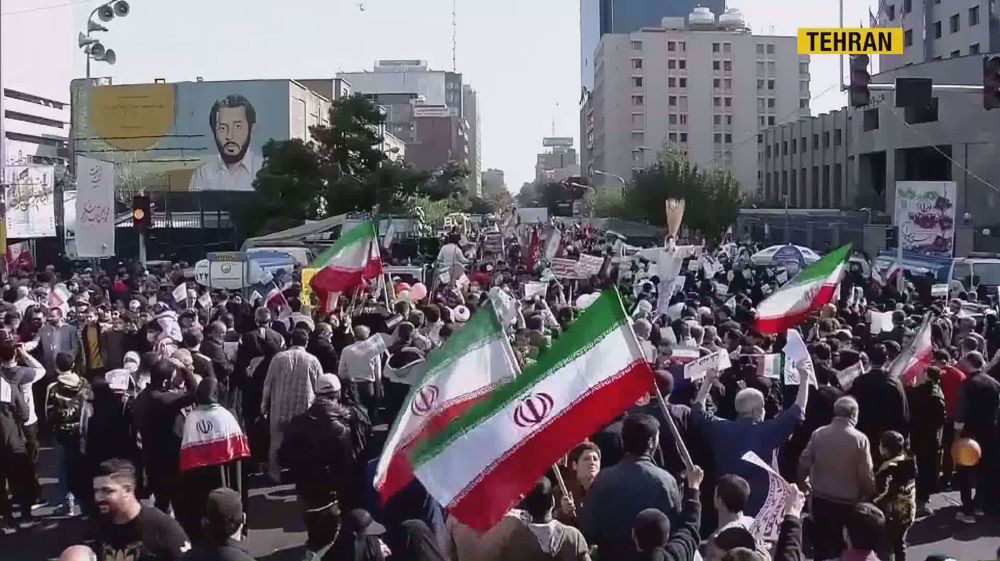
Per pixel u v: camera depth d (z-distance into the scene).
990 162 57.91
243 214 44.72
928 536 10.87
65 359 11.10
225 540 5.75
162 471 9.21
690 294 21.95
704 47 144.50
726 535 5.76
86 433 10.19
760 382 10.61
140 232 24.17
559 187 131.50
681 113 144.62
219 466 9.02
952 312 18.20
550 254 26.83
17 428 10.95
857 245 57.19
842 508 8.48
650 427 6.59
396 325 14.77
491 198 178.88
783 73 145.50
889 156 67.06
